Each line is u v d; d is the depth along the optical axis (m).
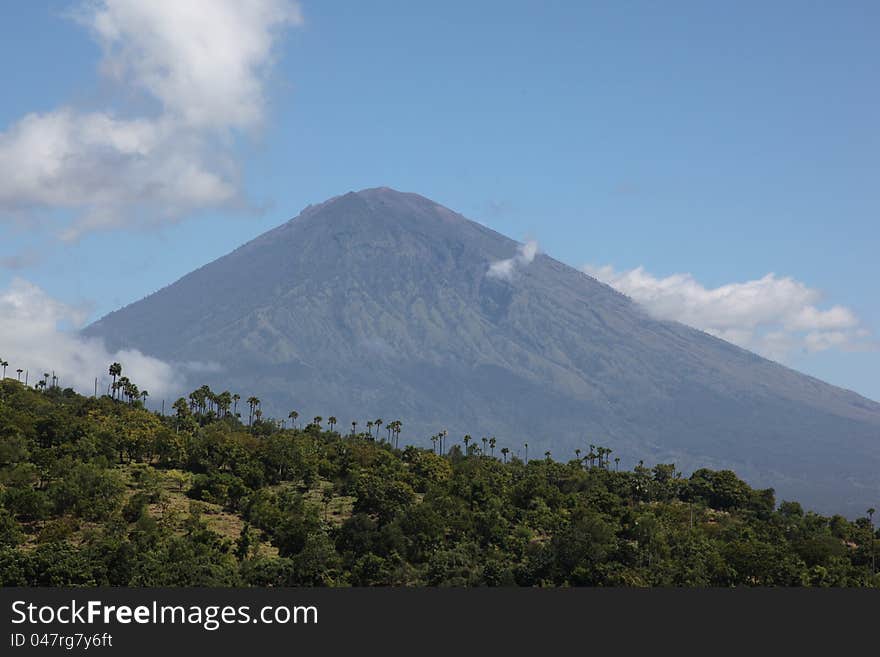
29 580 163.88
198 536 193.75
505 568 193.75
